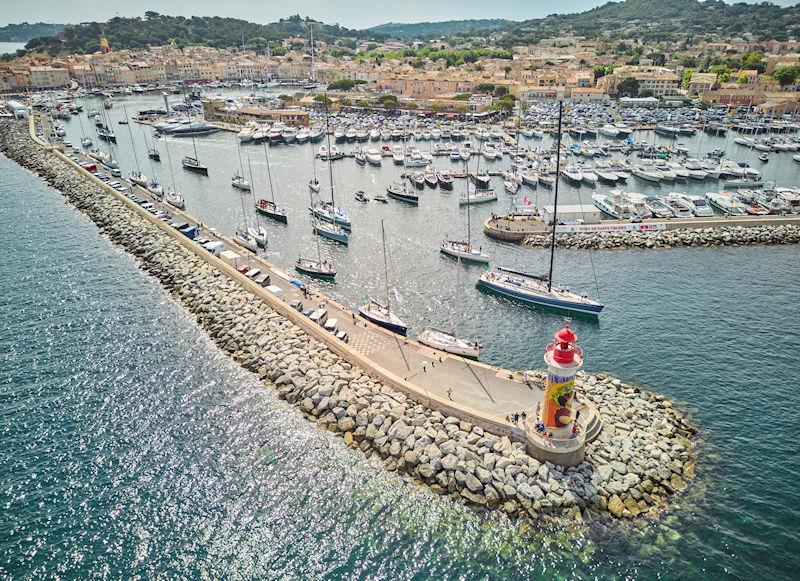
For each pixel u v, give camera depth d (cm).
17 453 4506
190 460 4462
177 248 8662
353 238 9650
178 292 7400
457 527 3856
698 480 4244
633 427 4709
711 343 6188
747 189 12494
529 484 4062
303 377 5362
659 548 3703
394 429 4581
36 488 4181
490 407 4703
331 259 8725
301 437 4706
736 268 8319
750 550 3688
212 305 6875
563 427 4259
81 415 4956
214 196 12100
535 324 6706
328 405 4953
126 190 11862
